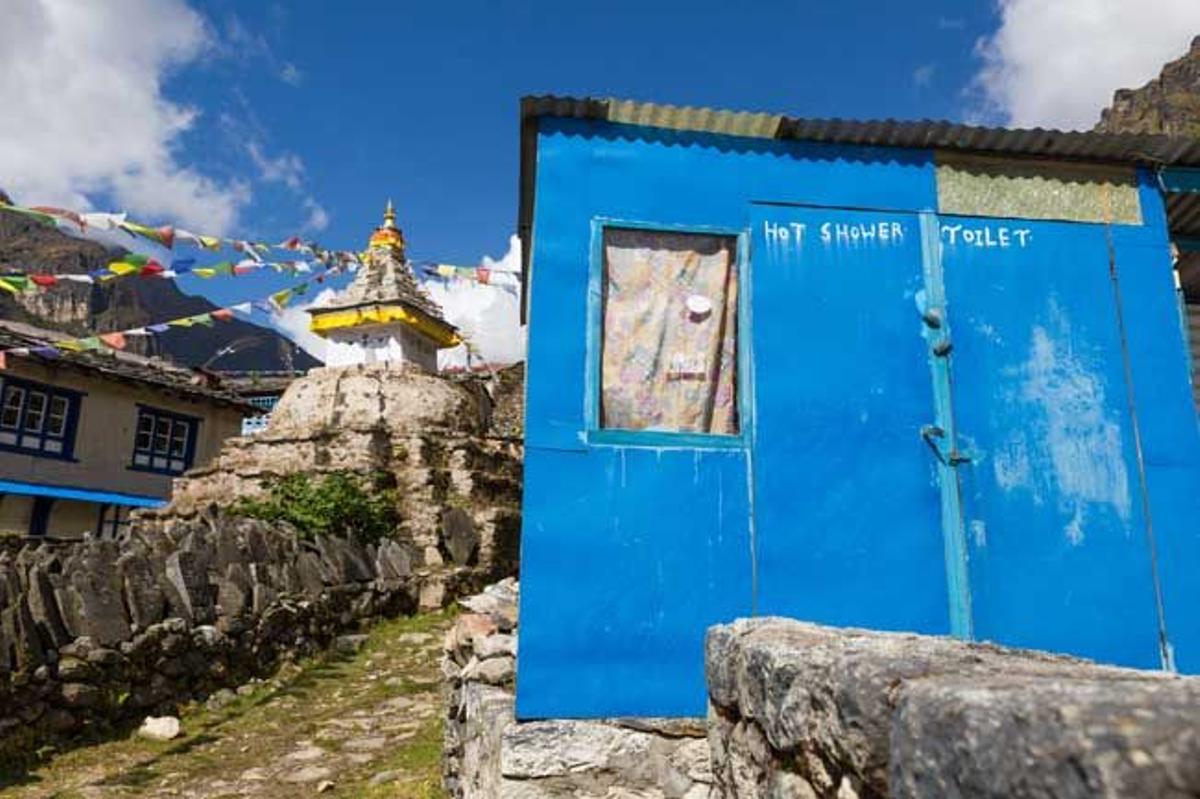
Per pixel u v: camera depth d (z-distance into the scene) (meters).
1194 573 4.64
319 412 18.94
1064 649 4.48
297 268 11.80
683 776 4.04
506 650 5.43
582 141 4.80
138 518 18.78
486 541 16.06
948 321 4.84
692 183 4.85
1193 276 7.01
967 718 1.26
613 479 4.41
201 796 6.38
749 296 4.75
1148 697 1.09
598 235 4.70
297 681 9.80
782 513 4.48
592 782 4.02
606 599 4.27
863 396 4.68
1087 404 4.81
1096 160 5.14
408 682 9.81
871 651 1.90
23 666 7.00
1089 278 5.00
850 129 4.90
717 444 4.53
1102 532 4.64
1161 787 0.97
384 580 13.31
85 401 22.17
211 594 9.53
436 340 21.55
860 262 4.87
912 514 4.55
